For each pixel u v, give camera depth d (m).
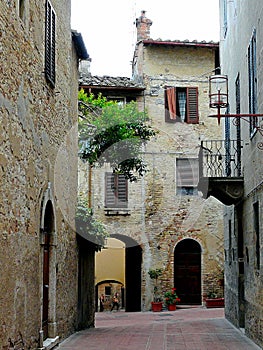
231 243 15.52
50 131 10.08
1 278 6.83
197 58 21.73
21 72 7.93
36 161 8.88
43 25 9.48
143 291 20.97
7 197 7.12
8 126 7.21
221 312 19.41
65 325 11.30
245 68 12.62
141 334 12.66
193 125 20.73
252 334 11.62
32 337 8.46
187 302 21.86
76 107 13.16
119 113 11.35
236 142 13.95
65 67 11.77
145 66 21.31
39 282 8.97
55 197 10.36
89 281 14.85
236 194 13.07
